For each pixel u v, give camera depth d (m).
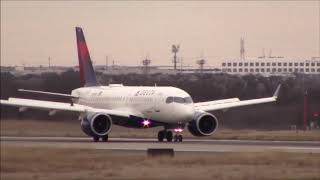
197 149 194.00
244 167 141.12
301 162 149.12
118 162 149.50
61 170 134.88
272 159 155.25
